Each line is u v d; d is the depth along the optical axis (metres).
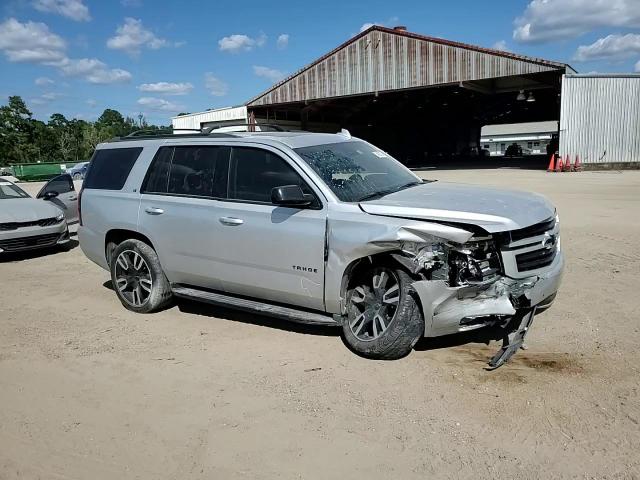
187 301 6.39
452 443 3.20
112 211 6.04
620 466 2.92
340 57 31.89
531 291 4.11
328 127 42.62
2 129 83.19
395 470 2.98
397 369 4.19
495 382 3.89
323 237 4.46
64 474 3.08
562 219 10.56
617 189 16.28
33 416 3.76
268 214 4.80
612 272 6.57
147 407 3.81
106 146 6.46
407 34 29.44
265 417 3.60
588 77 26.03
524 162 40.31
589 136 26.50
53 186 12.09
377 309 4.33
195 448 3.28
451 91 34.12
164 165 5.75
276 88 34.53
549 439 3.19
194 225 5.31
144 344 5.01
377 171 5.28
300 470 3.02
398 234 4.04
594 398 3.61
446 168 35.31
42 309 6.29
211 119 38.03
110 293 6.93
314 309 4.75
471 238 3.98
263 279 4.92
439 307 4.01
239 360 4.54
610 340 4.54
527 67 26.38
